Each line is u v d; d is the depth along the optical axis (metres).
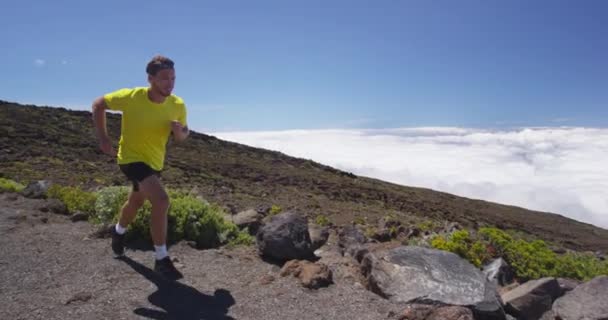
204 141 49.34
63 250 5.72
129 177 4.79
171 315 4.10
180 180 24.69
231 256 6.05
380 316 4.40
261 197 22.36
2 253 5.49
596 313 4.80
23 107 41.16
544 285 5.39
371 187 43.91
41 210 7.91
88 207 7.89
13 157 23.95
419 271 5.19
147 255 5.72
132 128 4.54
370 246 7.22
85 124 40.59
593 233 48.41
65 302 4.21
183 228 6.66
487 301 4.73
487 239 8.00
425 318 4.19
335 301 4.71
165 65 4.41
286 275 5.33
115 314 4.03
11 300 4.21
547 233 40.97
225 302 4.49
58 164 23.66
